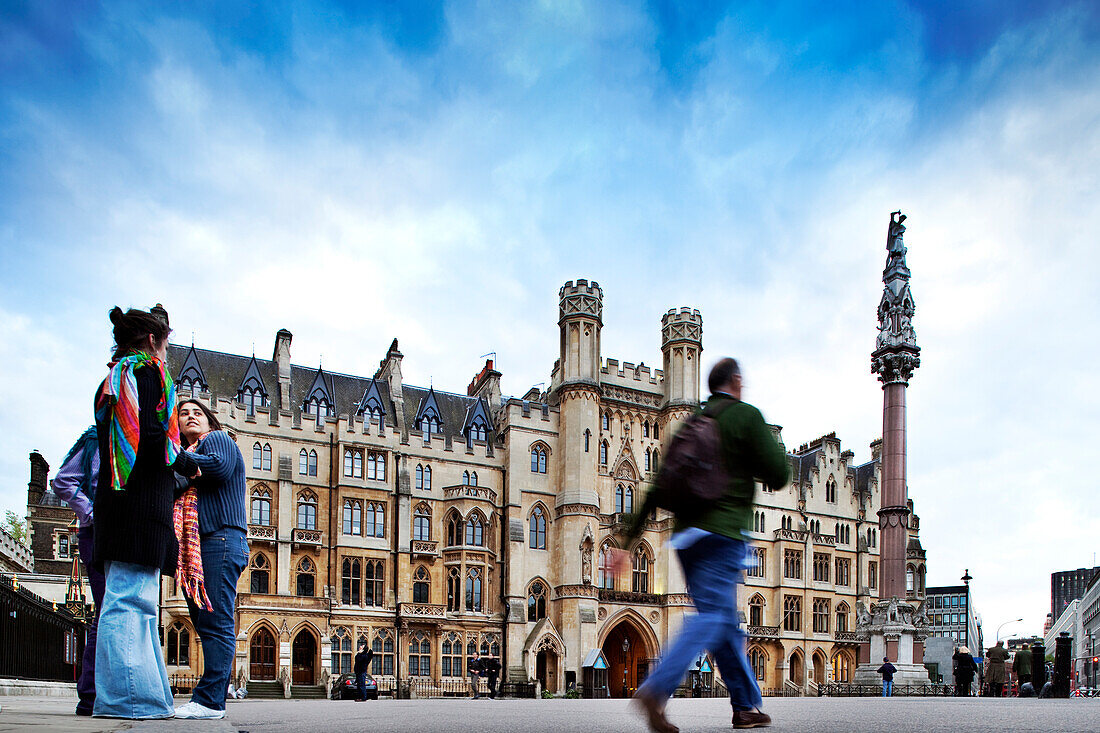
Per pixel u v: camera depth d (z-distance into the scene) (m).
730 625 6.20
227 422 58.28
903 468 48.34
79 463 9.40
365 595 60.59
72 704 12.78
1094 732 6.89
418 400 69.94
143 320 8.04
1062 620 181.50
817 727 7.23
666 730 5.79
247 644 54.53
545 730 6.91
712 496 6.36
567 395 69.50
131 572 7.72
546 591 66.81
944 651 99.19
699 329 75.06
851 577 80.38
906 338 48.66
